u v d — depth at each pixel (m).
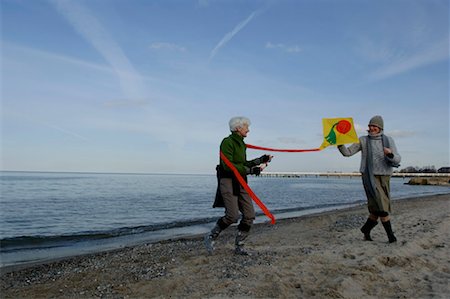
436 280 4.26
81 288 4.41
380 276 4.33
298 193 38.00
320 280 4.16
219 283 4.06
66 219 15.17
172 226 12.73
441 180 77.06
